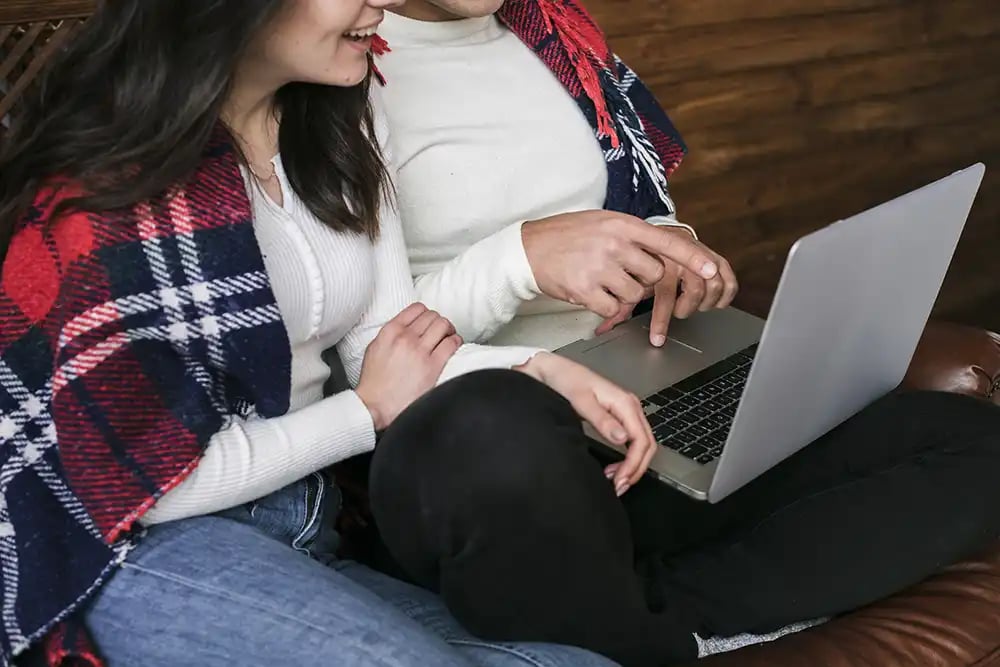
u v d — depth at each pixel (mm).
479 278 1313
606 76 1559
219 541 984
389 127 1363
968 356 1472
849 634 1100
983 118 3680
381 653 886
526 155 1469
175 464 938
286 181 1122
